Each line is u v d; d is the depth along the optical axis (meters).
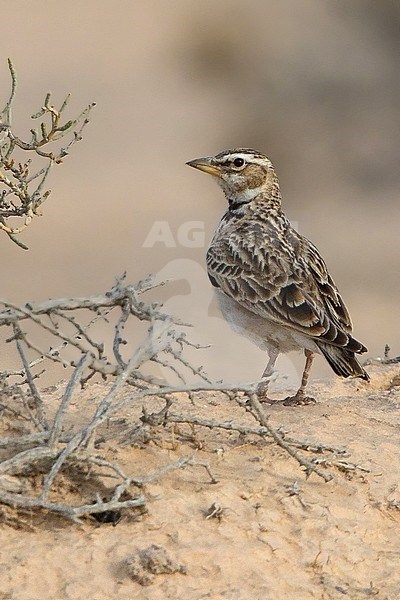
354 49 46.59
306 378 12.02
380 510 8.95
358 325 24.55
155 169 34.75
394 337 23.83
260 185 13.80
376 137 41.69
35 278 25.33
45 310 8.41
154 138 37.84
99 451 8.91
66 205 30.75
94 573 7.71
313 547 8.34
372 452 9.91
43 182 10.27
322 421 10.64
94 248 27.42
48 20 43.62
